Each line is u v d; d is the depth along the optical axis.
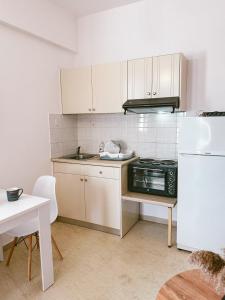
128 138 3.09
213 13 2.45
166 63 2.42
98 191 2.71
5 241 2.40
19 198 1.83
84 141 3.41
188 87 2.65
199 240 2.16
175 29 2.64
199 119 2.01
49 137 2.95
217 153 1.97
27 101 2.61
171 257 2.21
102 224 2.74
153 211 3.04
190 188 2.14
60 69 3.04
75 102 3.00
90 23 3.15
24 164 2.61
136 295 1.74
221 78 2.48
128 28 2.91
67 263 2.14
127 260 2.18
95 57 3.18
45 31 2.71
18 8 2.37
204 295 0.96
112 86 2.73
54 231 2.78
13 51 2.41
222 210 2.03
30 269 1.93
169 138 2.85
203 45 2.53
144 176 2.61
